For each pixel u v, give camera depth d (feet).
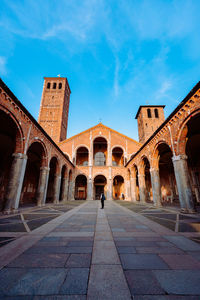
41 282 7.08
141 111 112.78
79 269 8.34
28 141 35.47
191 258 9.81
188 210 29.37
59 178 60.54
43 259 9.57
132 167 76.43
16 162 31.63
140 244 12.35
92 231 16.29
